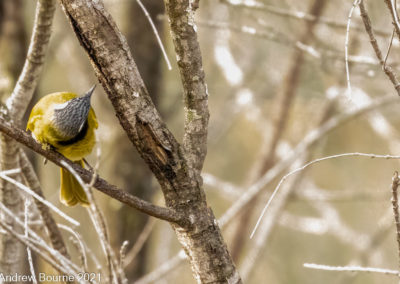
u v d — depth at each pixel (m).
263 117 16.59
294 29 13.11
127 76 4.86
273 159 14.55
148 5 12.31
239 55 15.76
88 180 4.90
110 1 12.33
